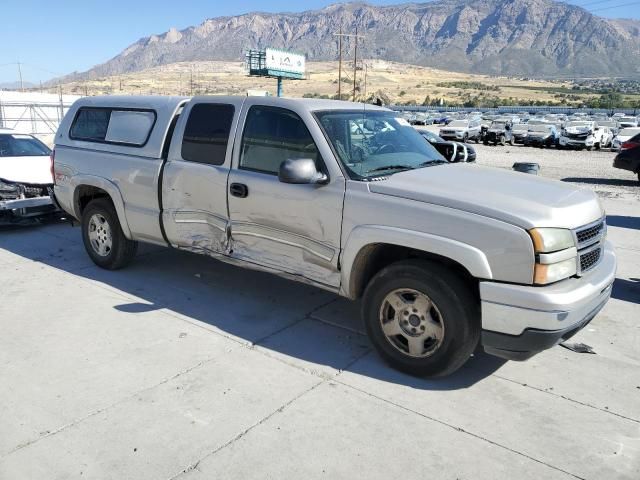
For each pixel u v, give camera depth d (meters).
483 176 4.41
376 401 3.74
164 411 3.57
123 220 5.88
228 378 3.99
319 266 4.44
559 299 3.50
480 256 3.63
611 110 96.81
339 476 3.01
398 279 3.97
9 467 3.04
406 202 3.94
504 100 184.38
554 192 4.11
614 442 3.36
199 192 5.10
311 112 4.51
